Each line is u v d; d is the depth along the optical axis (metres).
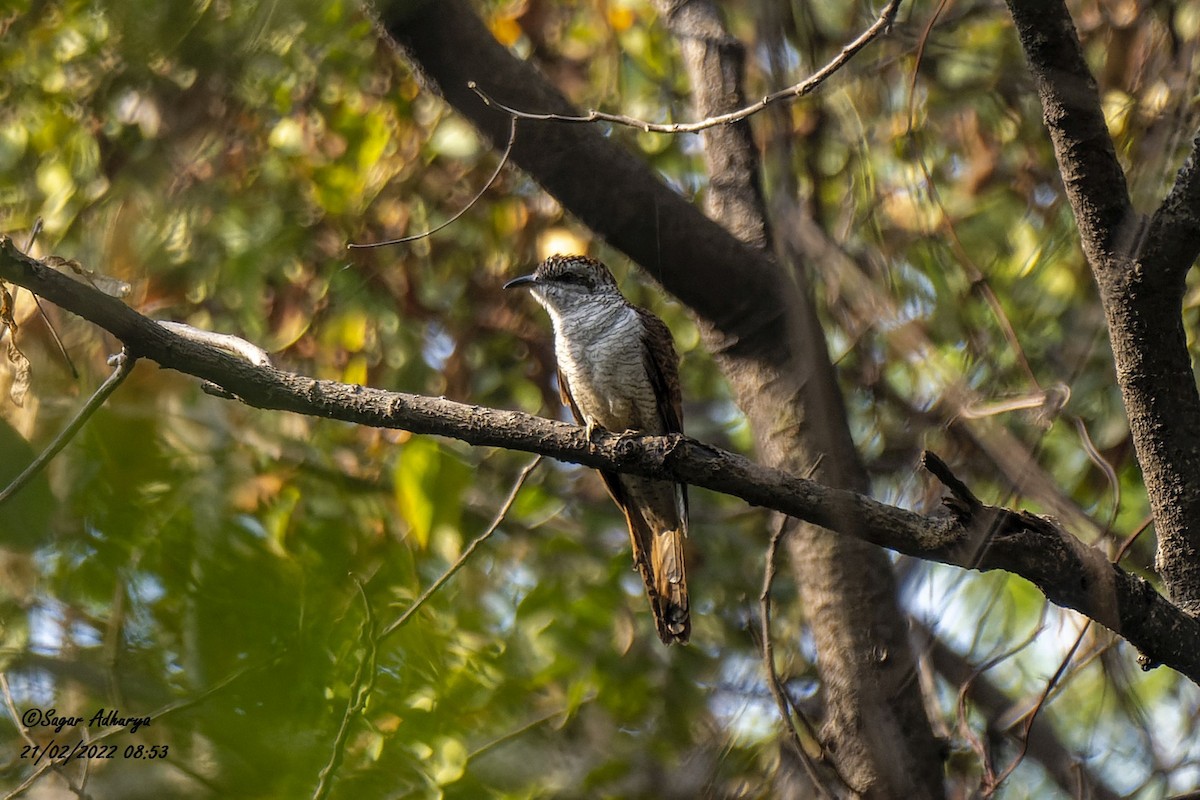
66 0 13.95
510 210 15.14
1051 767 8.78
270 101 14.16
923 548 7.29
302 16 11.94
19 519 8.52
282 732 7.18
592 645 12.87
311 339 14.82
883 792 5.60
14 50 14.30
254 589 7.52
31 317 11.28
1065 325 8.55
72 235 14.23
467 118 10.87
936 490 7.57
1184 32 8.56
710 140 10.88
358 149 14.78
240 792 7.14
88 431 8.73
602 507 16.16
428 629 9.99
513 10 14.35
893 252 7.95
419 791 9.30
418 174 14.84
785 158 5.84
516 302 15.36
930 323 7.48
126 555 8.16
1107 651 9.05
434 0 10.29
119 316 7.71
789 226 5.82
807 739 9.89
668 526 12.16
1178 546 8.29
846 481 6.00
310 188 14.77
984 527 7.29
